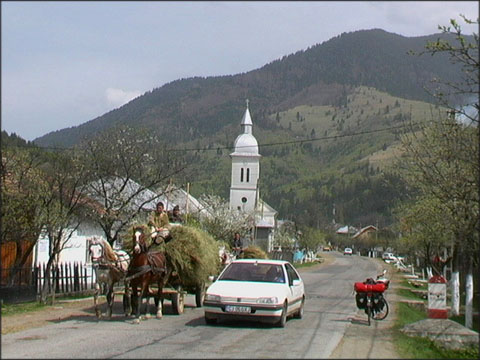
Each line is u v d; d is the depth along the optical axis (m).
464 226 15.95
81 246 28.30
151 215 17.28
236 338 13.11
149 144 28.50
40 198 19.72
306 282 39.12
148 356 10.65
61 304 19.59
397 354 11.65
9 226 18.59
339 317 18.17
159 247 16.41
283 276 16.33
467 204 15.60
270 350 11.62
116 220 25.34
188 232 17.16
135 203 26.77
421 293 32.31
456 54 13.92
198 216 42.31
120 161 26.64
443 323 14.56
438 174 17.52
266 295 14.86
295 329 14.91
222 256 22.41
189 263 17.20
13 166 19.80
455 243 18.88
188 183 29.84
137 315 15.33
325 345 12.45
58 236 20.34
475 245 16.08
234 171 85.75
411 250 45.47
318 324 16.14
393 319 17.77
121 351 11.09
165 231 16.83
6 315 16.41
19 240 19.69
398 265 72.31
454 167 17.36
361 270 62.38
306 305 22.03
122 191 26.58
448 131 16.42
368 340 13.41
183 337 13.05
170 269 16.88
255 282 15.89
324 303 23.20
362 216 177.50
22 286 19.56
